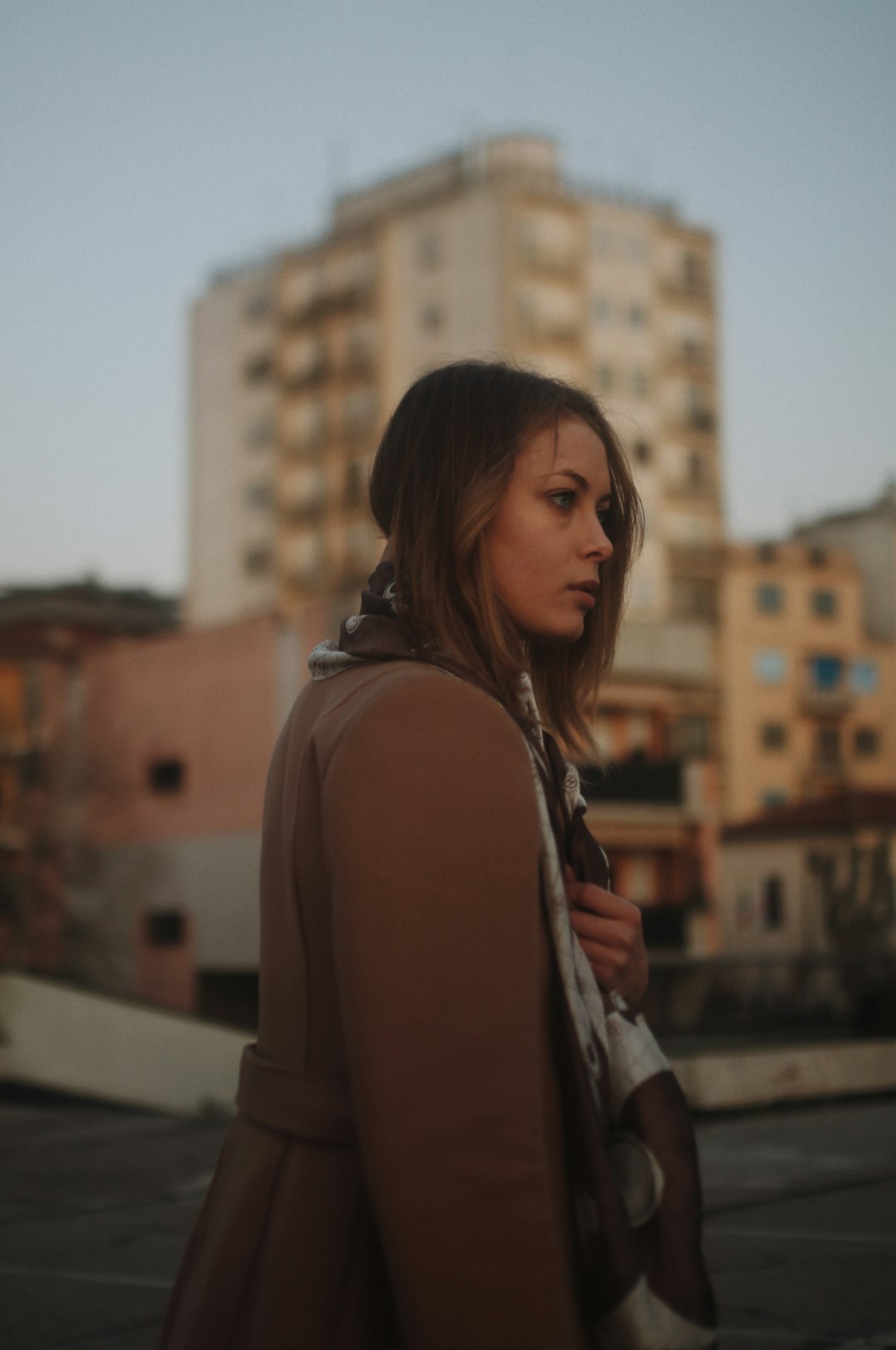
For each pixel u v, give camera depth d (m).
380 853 1.08
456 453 1.30
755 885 53.62
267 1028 1.28
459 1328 1.02
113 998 20.41
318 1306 1.14
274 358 76.88
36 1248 7.37
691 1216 1.14
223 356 79.81
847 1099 16.94
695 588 72.00
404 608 1.30
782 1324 5.28
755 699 71.94
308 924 1.22
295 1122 1.19
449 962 1.06
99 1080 20.23
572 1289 1.05
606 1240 1.08
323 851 1.20
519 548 1.29
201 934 38.38
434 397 1.34
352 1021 1.07
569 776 1.30
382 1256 1.16
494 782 1.11
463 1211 1.03
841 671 73.69
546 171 73.88
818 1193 8.66
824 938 51.22
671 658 51.12
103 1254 7.17
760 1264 6.45
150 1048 20.20
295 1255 1.15
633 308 72.56
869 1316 5.40
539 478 1.30
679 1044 31.78
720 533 73.81
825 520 79.75
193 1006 38.19
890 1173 9.55
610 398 71.19
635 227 73.00
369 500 1.43
